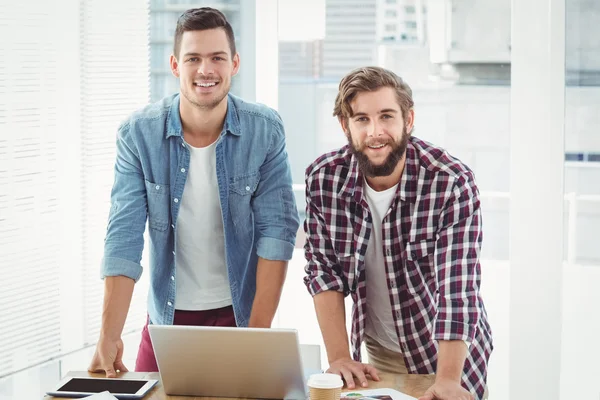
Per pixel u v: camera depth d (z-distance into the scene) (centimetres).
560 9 402
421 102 425
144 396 266
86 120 472
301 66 439
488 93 417
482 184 422
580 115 407
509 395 425
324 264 308
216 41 310
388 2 425
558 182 409
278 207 331
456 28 418
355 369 276
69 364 470
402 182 294
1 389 437
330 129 438
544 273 415
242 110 328
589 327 414
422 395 262
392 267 301
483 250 426
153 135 322
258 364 256
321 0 433
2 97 427
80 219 473
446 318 278
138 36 479
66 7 457
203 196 327
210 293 334
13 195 436
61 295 465
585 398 416
